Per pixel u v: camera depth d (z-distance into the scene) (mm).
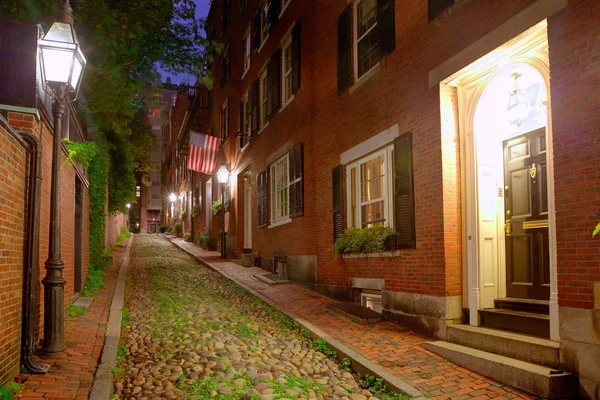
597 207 4363
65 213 7664
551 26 4879
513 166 6316
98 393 4457
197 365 5625
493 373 5047
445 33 6598
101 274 11969
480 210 6375
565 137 4684
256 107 15539
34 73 5551
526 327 5512
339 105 9805
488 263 6348
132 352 6141
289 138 12703
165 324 7688
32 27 5625
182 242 28844
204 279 13109
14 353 4691
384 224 8281
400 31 7660
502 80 6168
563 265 4648
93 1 7582
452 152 6676
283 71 13477
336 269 9742
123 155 17516
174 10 9211
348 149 9359
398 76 7676
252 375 5301
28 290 5070
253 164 15992
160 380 5113
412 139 7285
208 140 17516
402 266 7430
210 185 24016
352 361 5867
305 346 6773
